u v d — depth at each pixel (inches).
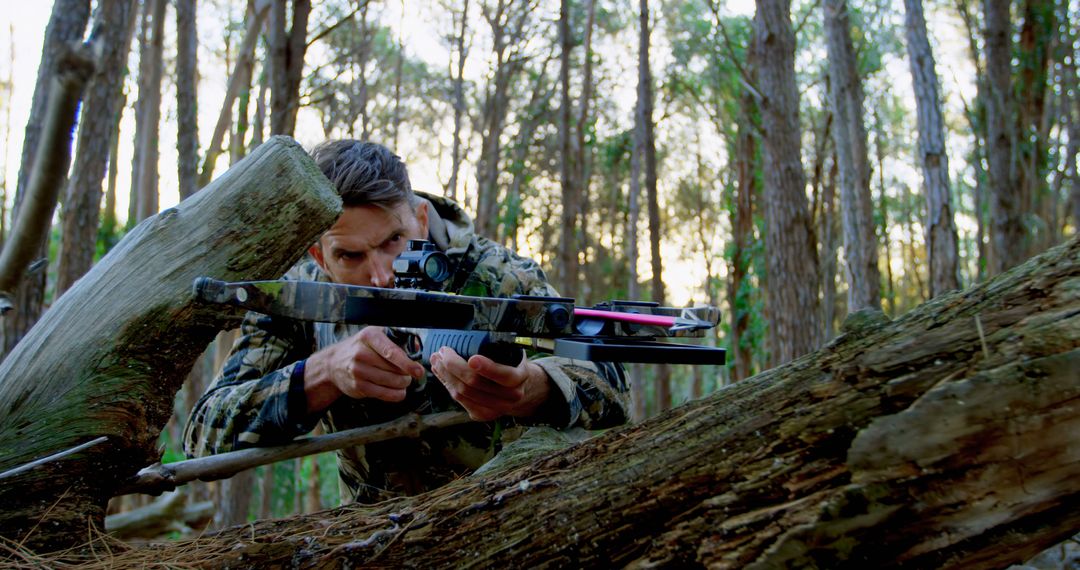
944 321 50.3
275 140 69.9
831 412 49.9
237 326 66.6
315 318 52.3
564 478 56.4
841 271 695.7
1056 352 45.9
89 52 86.8
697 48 560.7
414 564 55.8
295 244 68.8
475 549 55.2
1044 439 45.6
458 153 644.1
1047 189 470.0
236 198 67.6
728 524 49.4
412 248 72.4
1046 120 491.8
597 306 65.9
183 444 91.4
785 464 49.9
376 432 86.0
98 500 63.2
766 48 264.4
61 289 218.4
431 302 55.1
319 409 80.7
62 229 219.5
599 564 52.3
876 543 47.1
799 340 254.8
